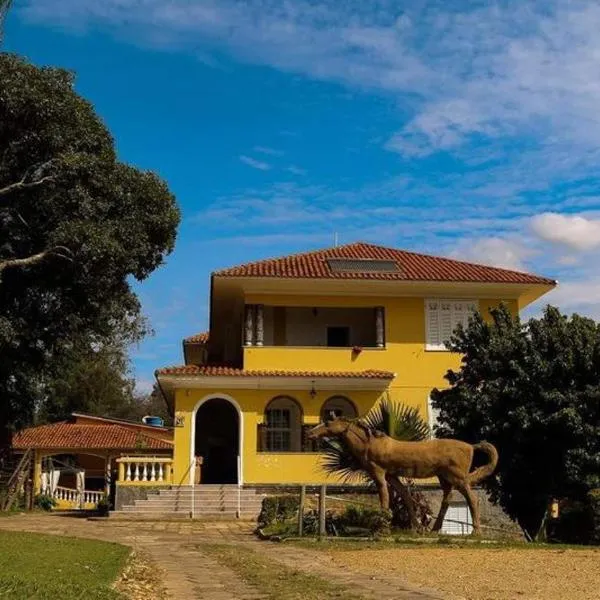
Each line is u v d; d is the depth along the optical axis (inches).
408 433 709.3
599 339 719.1
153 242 1043.9
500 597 348.5
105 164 969.5
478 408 746.8
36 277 1042.1
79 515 1127.0
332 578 419.5
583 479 692.7
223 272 1180.5
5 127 922.7
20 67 907.4
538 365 721.6
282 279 1178.0
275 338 1254.3
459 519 1000.9
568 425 689.6
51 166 935.0
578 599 343.0
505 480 749.9
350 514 677.3
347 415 1175.6
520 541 661.9
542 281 1226.0
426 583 397.4
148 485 1063.0
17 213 992.9
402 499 698.2
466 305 1243.8
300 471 1117.1
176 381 1132.5
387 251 1406.3
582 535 684.1
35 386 1217.4
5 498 1261.1
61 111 926.4
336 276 1186.0
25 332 1041.5
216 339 1512.1
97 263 943.0
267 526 756.6
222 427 1317.7
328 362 1195.3
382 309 1226.0
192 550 591.2
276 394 1155.3
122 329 1594.5
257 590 376.8
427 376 1207.6
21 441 1550.2
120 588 372.5
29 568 411.8
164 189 1037.2
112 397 2465.6
